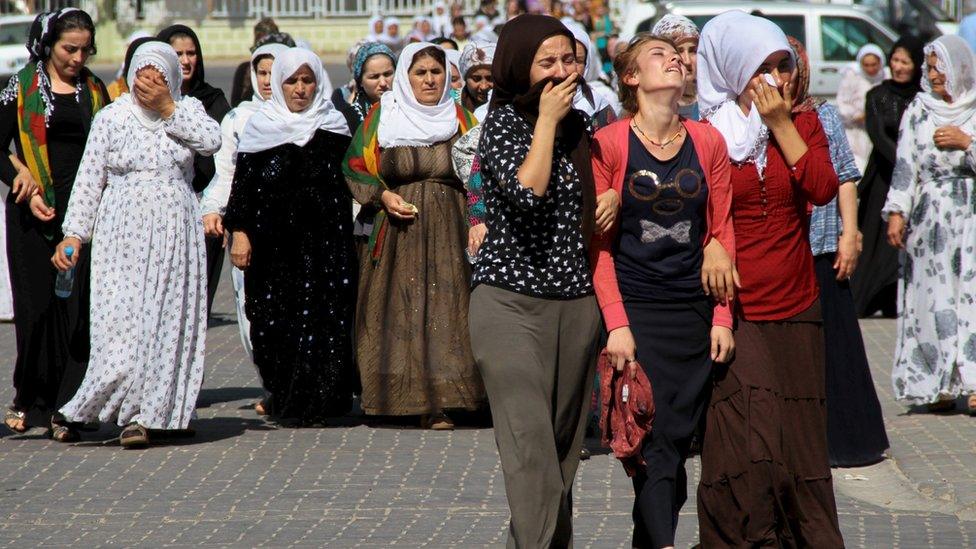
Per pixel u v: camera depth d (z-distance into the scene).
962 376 21.88
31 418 21.33
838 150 18.06
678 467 13.73
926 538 16.03
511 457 12.98
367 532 16.30
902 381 22.52
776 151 13.88
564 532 13.74
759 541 13.72
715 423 13.80
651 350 13.48
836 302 19.20
